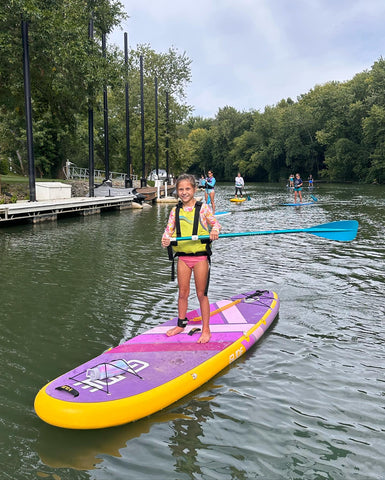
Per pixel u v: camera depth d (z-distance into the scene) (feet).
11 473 9.42
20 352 15.48
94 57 61.72
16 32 58.03
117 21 75.25
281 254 31.65
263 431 10.79
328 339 16.25
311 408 11.76
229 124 271.90
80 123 126.21
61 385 11.60
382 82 163.53
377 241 36.73
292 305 20.01
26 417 11.53
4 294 22.15
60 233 43.62
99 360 13.20
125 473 9.42
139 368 12.68
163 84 137.69
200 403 11.95
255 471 9.46
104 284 23.97
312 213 61.52
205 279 14.47
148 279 25.08
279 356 14.76
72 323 18.20
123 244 36.81
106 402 10.87
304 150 208.74
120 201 73.51
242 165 247.50
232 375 13.46
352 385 12.98
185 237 13.98
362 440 10.50
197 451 10.09
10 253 32.55
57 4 60.23
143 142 112.47
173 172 160.66
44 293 22.34
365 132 166.20
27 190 72.74
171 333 15.21
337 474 9.37
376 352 15.20
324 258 30.12
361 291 22.25
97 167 173.17
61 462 9.77
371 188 140.15
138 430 10.84
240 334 15.43
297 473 9.40
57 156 138.31
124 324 18.08
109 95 141.90
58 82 62.95
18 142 125.08
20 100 71.72
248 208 71.10
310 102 221.46
